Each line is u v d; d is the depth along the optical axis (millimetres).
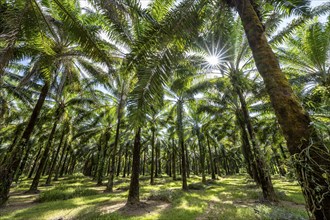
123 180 24047
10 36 3789
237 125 14859
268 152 7734
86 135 20469
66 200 10039
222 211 6801
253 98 9641
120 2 4094
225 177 32000
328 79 8477
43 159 14086
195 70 9656
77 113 17219
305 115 2240
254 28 3002
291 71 10547
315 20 8266
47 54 6293
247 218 5773
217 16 4383
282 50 9789
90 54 4938
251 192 10961
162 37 3320
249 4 3262
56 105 15508
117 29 6781
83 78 11930
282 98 2408
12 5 4293
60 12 4742
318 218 1808
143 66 3252
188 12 3594
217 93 12461
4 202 8109
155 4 5688
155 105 3160
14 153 8711
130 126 2807
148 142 30859
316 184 1838
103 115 16172
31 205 8953
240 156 33750
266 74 2654
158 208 7945
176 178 27719
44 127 20688
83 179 24359
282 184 17281
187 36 3637
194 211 7145
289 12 4125
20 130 15633
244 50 8992
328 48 8320
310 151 1973
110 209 7801
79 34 4707
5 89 12508
